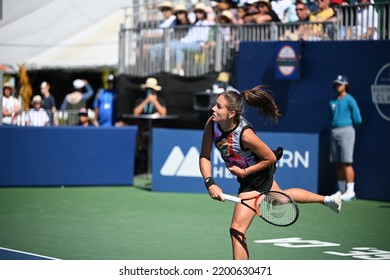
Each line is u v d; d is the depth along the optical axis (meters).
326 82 33.50
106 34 45.81
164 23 40.31
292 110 34.44
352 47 32.69
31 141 34.84
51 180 35.19
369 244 22.61
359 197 32.69
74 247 21.53
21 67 45.59
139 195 32.94
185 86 38.62
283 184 33.00
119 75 40.78
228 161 16.72
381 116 31.95
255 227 25.22
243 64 35.53
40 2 47.62
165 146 33.88
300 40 34.03
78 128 35.44
